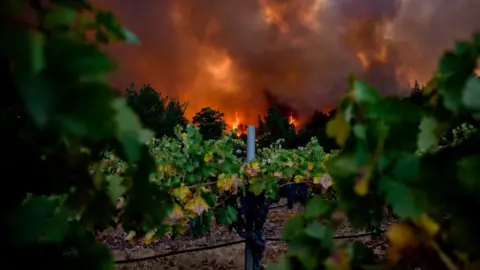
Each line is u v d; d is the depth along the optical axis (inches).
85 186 32.2
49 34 25.9
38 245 27.6
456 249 26.2
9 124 27.7
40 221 27.1
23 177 28.8
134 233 161.9
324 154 273.3
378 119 28.2
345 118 28.9
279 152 281.9
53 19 25.8
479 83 25.6
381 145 27.9
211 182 198.5
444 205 26.5
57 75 24.0
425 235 26.9
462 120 27.2
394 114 28.1
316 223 30.0
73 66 24.2
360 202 28.9
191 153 194.1
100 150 31.6
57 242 28.0
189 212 181.6
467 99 25.5
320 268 29.4
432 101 28.2
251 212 207.8
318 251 29.4
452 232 26.0
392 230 27.8
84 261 28.5
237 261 277.1
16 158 28.1
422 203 26.8
